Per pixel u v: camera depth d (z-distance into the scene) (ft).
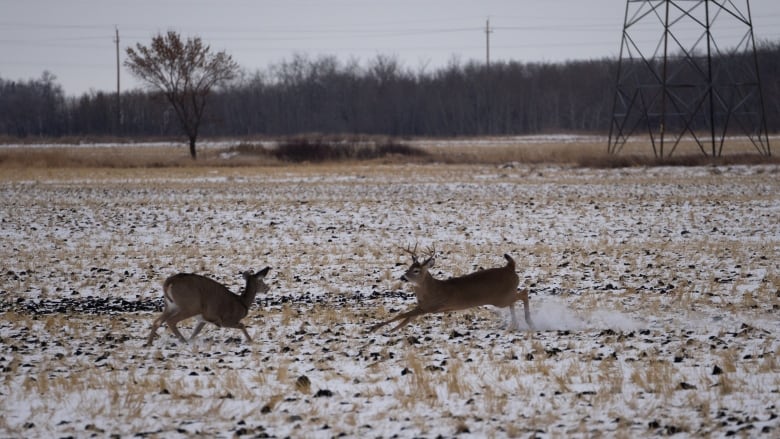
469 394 114.83
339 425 102.17
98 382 124.26
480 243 280.10
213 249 273.75
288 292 204.33
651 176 529.45
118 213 373.40
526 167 622.54
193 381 124.77
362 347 146.82
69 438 98.78
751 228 304.71
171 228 325.42
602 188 463.42
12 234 310.04
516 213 361.10
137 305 191.21
